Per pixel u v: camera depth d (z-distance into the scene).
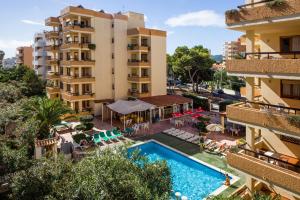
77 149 23.95
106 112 38.78
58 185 10.27
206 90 71.38
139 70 40.00
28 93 46.78
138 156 12.29
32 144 17.69
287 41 13.95
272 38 14.55
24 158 12.13
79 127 29.48
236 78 72.94
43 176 10.62
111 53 40.19
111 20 39.94
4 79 48.09
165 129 32.03
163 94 43.78
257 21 12.49
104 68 39.50
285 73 11.57
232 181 18.23
